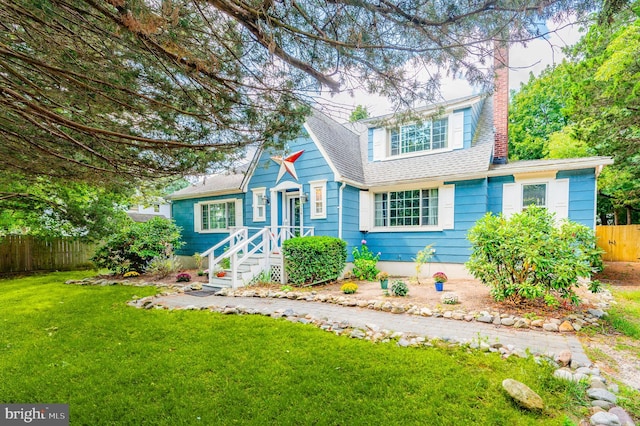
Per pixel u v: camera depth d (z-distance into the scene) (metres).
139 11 1.87
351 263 9.89
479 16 2.21
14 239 12.00
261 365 3.43
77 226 10.93
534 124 18.67
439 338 4.07
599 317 4.86
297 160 10.44
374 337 4.17
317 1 2.17
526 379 2.96
